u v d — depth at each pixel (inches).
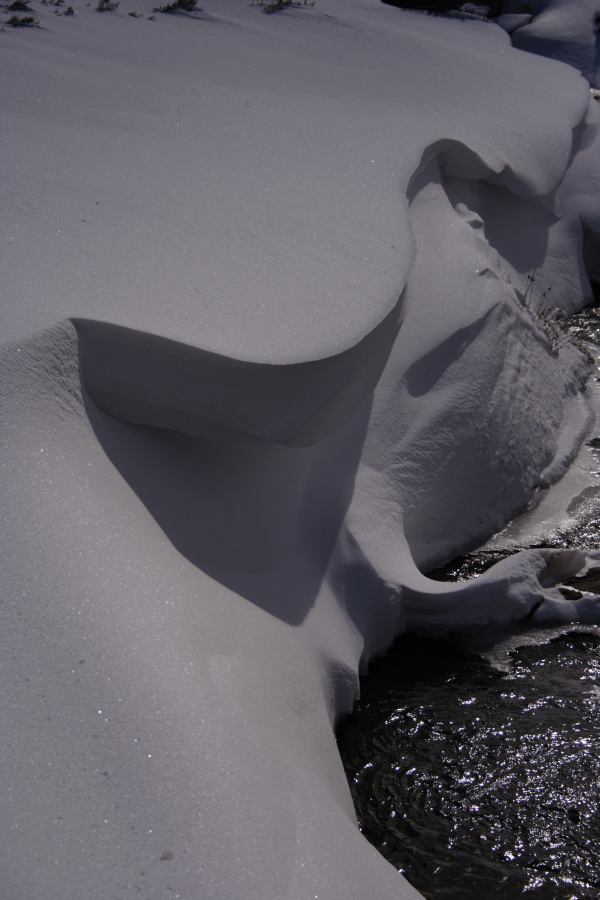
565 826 175.8
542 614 231.9
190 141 297.0
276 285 212.8
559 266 398.6
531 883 164.1
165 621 146.4
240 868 117.2
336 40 481.7
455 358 269.0
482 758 191.6
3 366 159.9
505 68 486.9
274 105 350.0
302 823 128.3
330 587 209.6
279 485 207.2
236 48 438.6
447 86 426.0
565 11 644.1
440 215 313.6
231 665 152.0
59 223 217.0
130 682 133.3
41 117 292.8
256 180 273.1
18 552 143.1
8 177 236.5
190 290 199.8
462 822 176.9
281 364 179.9
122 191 244.2
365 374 216.5
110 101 323.3
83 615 139.0
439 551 255.1
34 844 114.9
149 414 184.2
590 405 329.1
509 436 278.2
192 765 126.8
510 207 385.4
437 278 283.7
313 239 241.6
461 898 160.9
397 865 167.0
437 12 624.1
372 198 274.1
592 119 468.8
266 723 146.6
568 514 277.3
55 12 443.8
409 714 202.8
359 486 229.9
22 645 134.0
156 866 115.1
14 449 154.8
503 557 257.9
